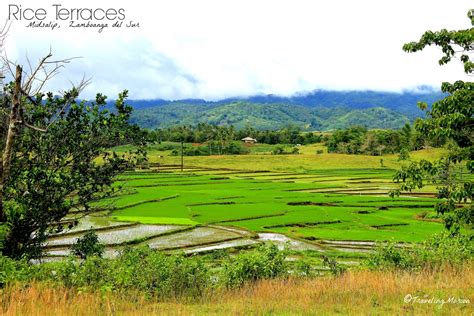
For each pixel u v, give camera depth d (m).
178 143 175.12
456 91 15.52
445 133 15.30
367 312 11.37
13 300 11.80
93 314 11.35
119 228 43.66
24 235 19.22
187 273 15.53
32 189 18.78
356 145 160.62
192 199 67.25
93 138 19.89
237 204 63.38
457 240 18.56
